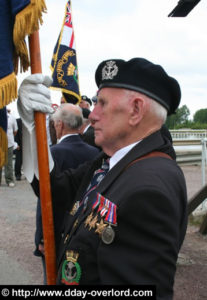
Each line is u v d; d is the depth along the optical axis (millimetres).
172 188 1086
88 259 1110
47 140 1585
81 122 2578
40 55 1520
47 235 1554
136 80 1214
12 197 6723
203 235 4539
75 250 1151
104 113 1266
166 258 963
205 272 3434
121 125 1238
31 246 4121
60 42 2914
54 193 1704
